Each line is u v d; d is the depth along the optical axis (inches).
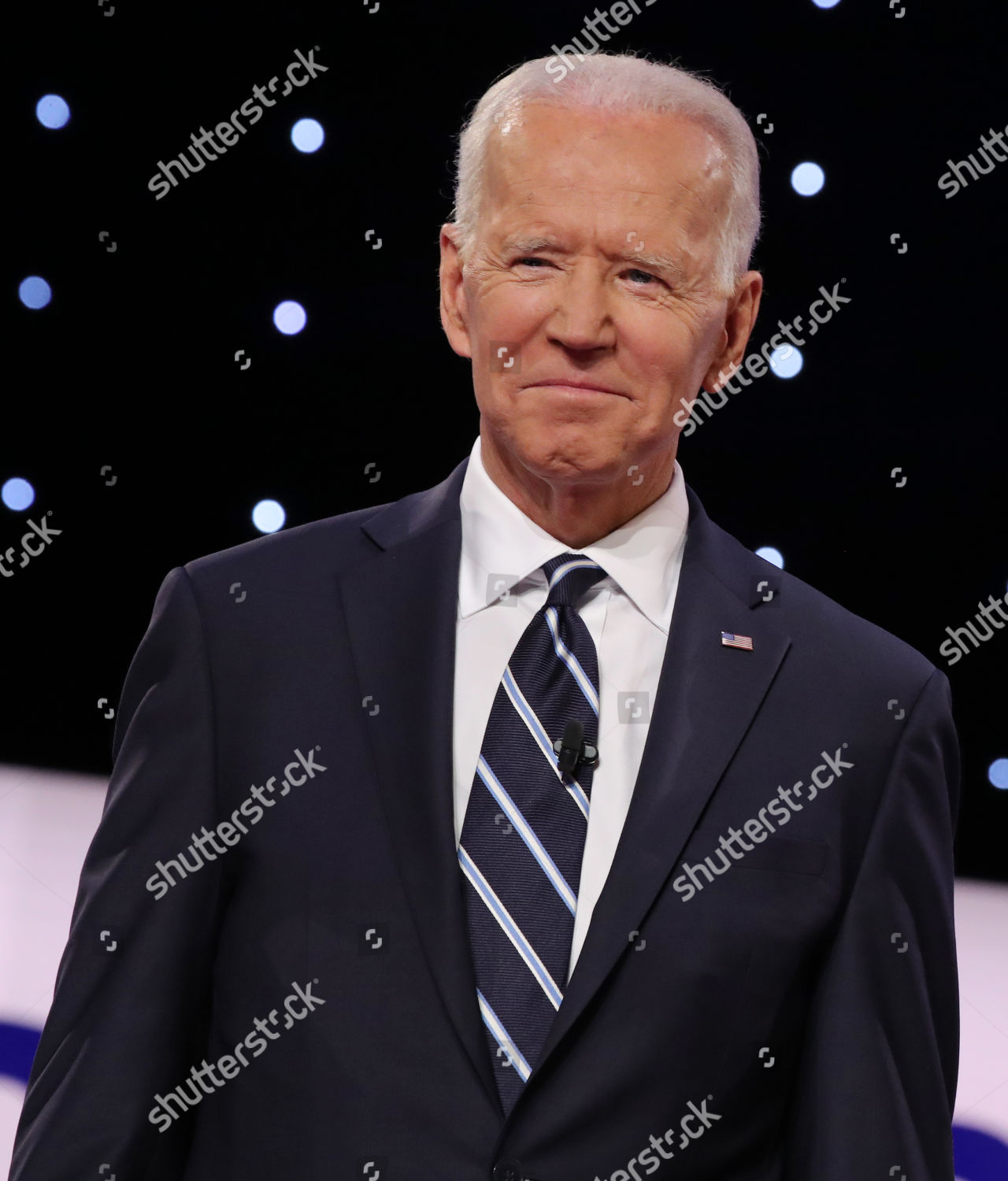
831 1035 189.2
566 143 185.6
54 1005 189.0
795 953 187.9
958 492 515.2
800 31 472.4
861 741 197.9
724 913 185.6
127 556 621.3
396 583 201.2
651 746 192.1
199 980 189.5
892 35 467.5
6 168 573.3
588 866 186.7
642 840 185.8
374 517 212.7
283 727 191.5
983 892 550.3
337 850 184.9
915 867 197.8
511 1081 177.6
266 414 581.6
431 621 198.1
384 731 189.8
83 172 569.9
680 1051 181.2
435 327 553.3
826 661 203.2
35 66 561.9
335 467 579.2
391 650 195.2
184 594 199.6
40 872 545.0
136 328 584.1
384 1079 177.3
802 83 477.7
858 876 193.5
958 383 504.7
